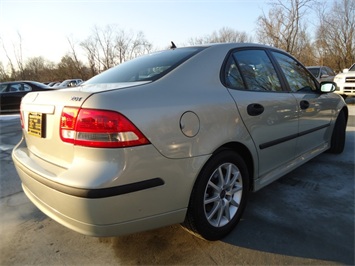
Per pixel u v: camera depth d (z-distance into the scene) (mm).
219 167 2129
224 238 2238
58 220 1823
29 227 2520
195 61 2199
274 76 2811
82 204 1611
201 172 1988
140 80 2023
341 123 4109
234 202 2311
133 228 1754
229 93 2223
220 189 2170
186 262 1997
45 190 1820
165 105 1805
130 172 1650
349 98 12297
